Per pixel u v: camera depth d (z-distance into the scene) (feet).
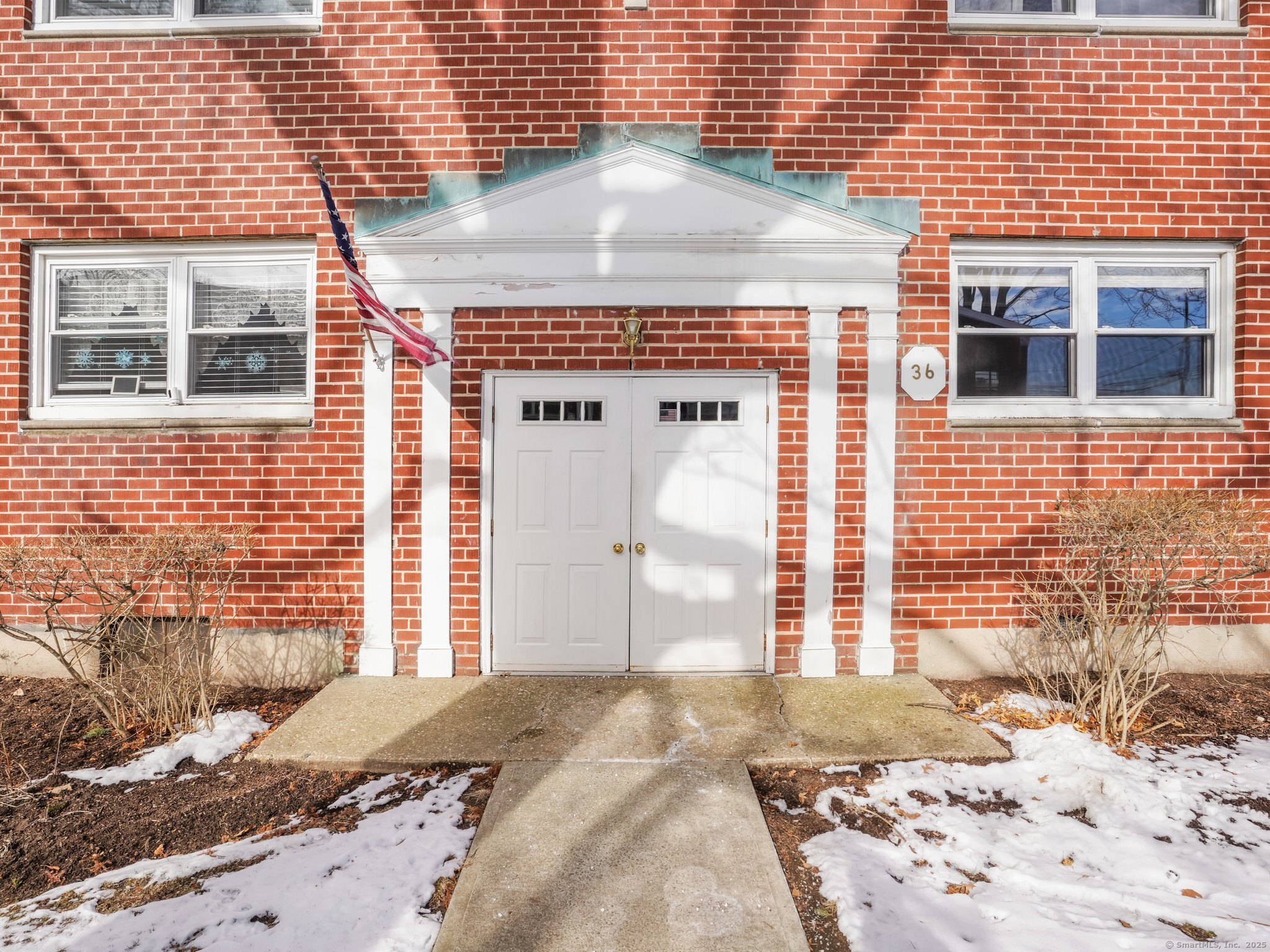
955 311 16.70
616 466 16.03
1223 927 8.22
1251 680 16.06
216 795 11.61
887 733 13.21
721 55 16.19
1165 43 16.34
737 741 12.92
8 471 16.48
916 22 16.26
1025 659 16.15
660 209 15.61
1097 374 16.99
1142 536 13.16
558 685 15.42
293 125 16.22
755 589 16.17
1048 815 10.77
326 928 8.33
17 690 15.75
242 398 16.80
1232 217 16.38
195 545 14.66
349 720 13.75
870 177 16.22
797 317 15.92
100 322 17.07
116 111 16.35
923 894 8.89
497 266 15.78
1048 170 16.33
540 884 9.06
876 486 16.02
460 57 16.20
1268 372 16.40
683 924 8.39
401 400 16.03
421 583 16.05
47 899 9.07
